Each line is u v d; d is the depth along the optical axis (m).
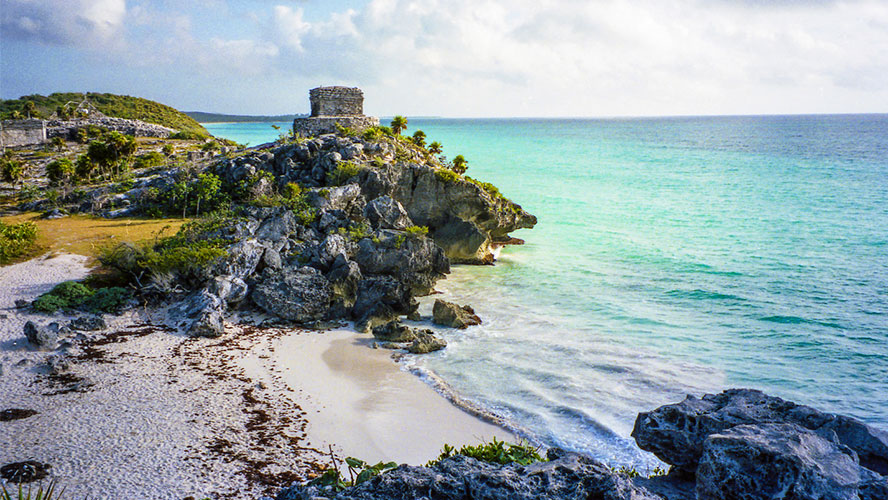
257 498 21.75
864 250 69.50
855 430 13.59
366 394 32.88
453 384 34.66
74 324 39.69
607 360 37.91
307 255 52.47
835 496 10.81
